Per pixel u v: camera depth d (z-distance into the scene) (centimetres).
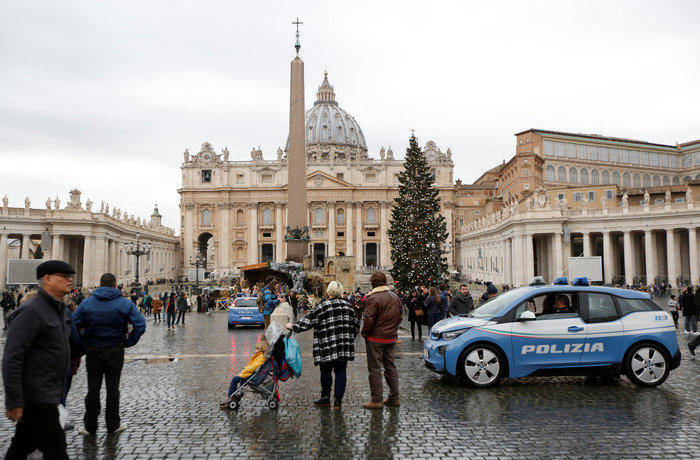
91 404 696
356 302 1859
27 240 5641
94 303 696
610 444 652
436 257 3775
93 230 5972
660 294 4175
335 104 15450
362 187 10300
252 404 859
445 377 1076
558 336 979
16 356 463
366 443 659
